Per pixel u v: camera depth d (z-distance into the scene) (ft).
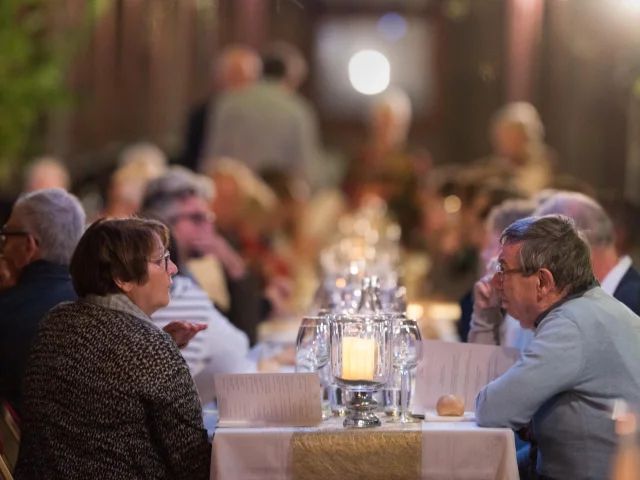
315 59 73.31
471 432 14.71
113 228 15.16
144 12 54.39
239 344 19.84
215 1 59.52
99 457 14.46
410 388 16.11
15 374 17.72
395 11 72.02
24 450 15.11
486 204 26.37
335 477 14.70
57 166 36.88
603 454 14.98
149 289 15.16
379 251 34.19
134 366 14.47
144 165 32.60
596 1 52.42
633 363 15.05
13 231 18.08
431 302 31.96
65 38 38.42
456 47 70.69
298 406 15.24
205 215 24.49
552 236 15.29
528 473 16.06
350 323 15.08
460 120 70.18
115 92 53.93
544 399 14.93
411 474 14.70
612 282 18.33
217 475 14.58
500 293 15.98
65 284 18.02
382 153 47.85
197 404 14.79
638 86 49.70
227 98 44.98
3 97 34.94
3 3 34.40
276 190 37.47
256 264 30.94
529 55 56.75
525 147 39.86
